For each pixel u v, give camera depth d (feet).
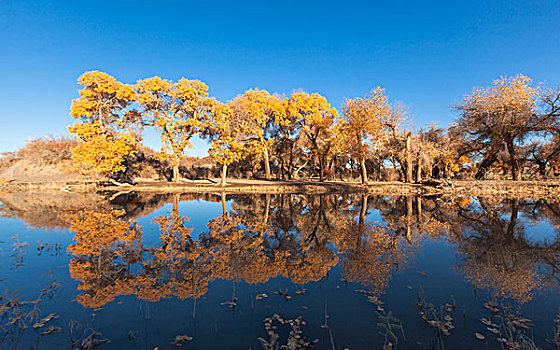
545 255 27.37
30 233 34.55
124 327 13.88
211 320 14.61
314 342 12.59
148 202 68.08
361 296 17.76
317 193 99.45
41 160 120.88
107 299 17.10
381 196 89.76
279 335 13.14
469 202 73.97
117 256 25.94
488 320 14.75
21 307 15.87
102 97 99.55
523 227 41.60
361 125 104.37
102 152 94.32
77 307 15.99
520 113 105.09
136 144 103.65
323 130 126.93
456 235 36.29
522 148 141.90
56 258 25.09
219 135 108.68
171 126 105.09
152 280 20.33
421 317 15.01
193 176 170.81
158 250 28.02
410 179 120.16
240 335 13.17
